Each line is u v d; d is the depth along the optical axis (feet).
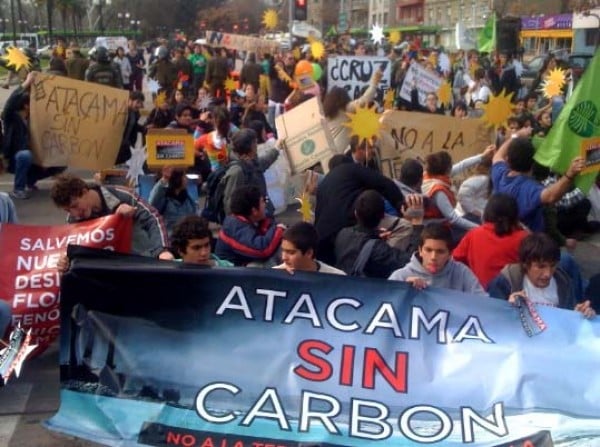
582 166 19.90
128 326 14.88
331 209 20.29
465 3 203.82
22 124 37.88
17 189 39.06
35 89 36.55
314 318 14.84
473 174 27.73
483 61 78.43
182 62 73.10
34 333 18.56
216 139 33.71
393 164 30.81
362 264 18.21
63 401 14.62
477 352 14.60
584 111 20.36
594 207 33.91
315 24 301.84
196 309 14.88
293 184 35.24
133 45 89.15
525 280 16.40
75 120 36.42
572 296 16.43
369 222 18.62
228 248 18.70
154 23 283.79
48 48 197.06
